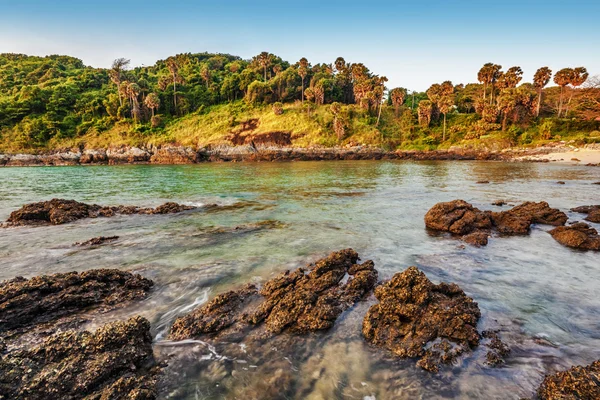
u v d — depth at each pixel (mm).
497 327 6105
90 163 75438
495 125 72625
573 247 10945
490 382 4723
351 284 7660
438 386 4664
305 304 6621
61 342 4977
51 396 4195
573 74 74188
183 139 83750
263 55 117250
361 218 15859
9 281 7496
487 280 8297
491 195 21875
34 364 4582
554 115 82938
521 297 7340
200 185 30000
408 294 6699
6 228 14258
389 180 32594
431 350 5355
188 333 5949
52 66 131250
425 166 51094
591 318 6414
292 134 82625
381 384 4727
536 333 5918
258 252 10688
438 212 13914
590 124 67000
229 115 94562
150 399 4422
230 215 16828
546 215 14312
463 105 92938
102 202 20938
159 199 22000
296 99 103625
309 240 12117
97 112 91500
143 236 12805
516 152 62156
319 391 4609
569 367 5004
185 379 4871
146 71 153250
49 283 7180
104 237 12320
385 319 6137
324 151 76438
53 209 15992
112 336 5188
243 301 7113
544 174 35688
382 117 93688
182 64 148375
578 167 43875
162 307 7070
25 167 64250
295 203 20156
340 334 5992
